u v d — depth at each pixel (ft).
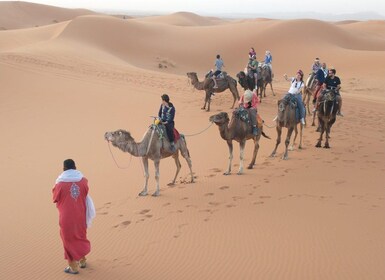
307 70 200.64
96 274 30.14
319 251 30.35
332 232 32.99
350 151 58.13
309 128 72.08
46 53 159.63
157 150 42.88
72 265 30.19
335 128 73.00
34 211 43.11
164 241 33.96
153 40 244.63
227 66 224.12
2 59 132.67
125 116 81.92
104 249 33.68
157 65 213.25
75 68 134.00
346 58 204.33
